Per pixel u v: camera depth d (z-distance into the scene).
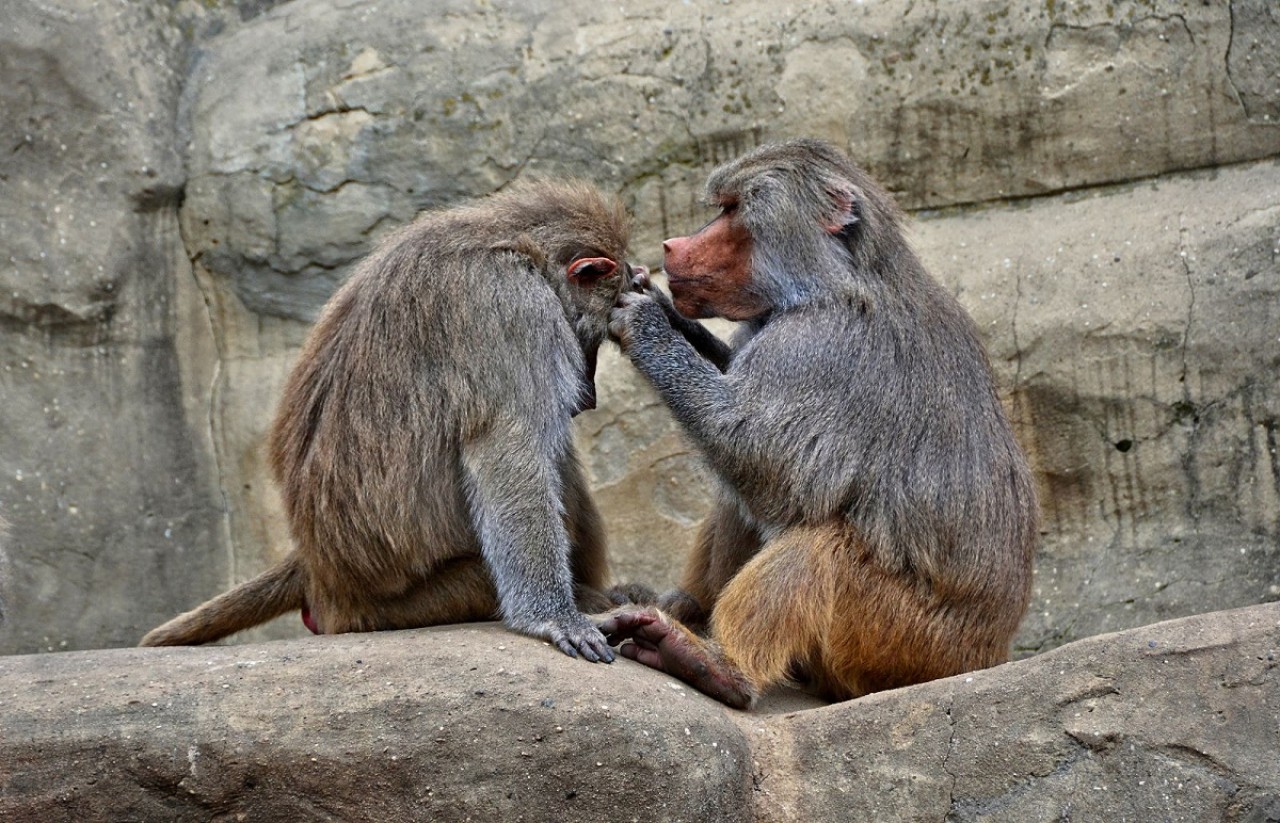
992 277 11.30
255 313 12.38
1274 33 11.07
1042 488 11.12
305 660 7.25
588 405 8.90
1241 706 6.95
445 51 12.12
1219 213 11.05
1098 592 10.91
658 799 6.97
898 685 8.55
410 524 8.11
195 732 6.89
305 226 12.19
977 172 11.54
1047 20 11.33
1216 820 6.80
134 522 12.04
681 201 11.82
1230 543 10.73
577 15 12.05
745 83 11.69
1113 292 11.06
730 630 8.21
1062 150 11.40
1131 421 10.98
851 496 8.44
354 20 12.35
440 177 12.04
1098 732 7.06
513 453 7.95
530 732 6.98
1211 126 11.21
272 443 8.91
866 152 11.57
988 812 7.10
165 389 12.23
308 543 8.39
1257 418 10.72
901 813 7.22
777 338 8.55
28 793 6.75
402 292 8.20
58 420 11.95
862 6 11.59
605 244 8.82
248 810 6.88
